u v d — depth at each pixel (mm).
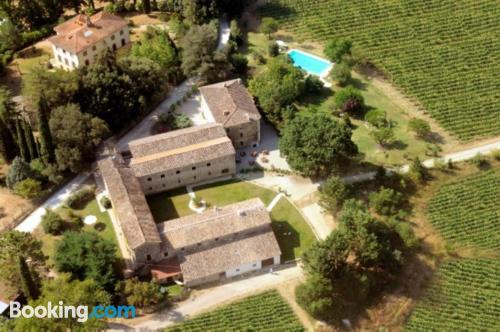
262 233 123562
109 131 143125
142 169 133625
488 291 121062
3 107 138750
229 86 153125
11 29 173000
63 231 128250
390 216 132750
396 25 189375
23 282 108250
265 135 153625
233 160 139625
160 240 118375
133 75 151875
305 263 119562
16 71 166500
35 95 140250
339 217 131125
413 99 165500
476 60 176000
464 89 167125
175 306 116812
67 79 142125
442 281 122938
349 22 191375
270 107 153000
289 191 138750
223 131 142375
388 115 160375
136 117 153250
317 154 132750
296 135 136500
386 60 177875
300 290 114875
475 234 131125
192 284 119938
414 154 148375
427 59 176875
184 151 136875
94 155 141625
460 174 143375
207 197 137000
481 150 149875
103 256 115500
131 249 116750
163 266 119938
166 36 171000
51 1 188250
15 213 131125
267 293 118938
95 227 129500
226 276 121750
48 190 135625
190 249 121188
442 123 157750
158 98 159625
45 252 124500
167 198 136875
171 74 165375
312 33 188625
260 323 114312
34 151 137250
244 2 195125
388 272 124062
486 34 184875
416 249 128125
